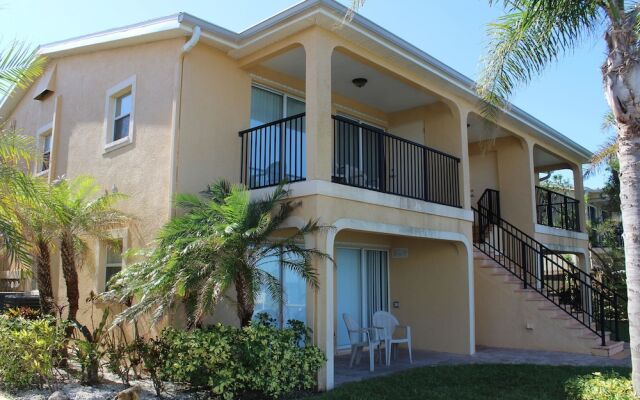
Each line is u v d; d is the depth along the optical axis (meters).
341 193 7.89
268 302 9.66
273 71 9.95
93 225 8.30
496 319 11.85
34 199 7.13
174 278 6.57
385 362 9.66
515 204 14.14
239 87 9.29
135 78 9.38
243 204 6.89
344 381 7.93
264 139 9.38
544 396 6.91
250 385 6.56
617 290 17.03
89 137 10.41
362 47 8.70
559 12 7.59
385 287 11.82
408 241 11.75
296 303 9.90
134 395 6.06
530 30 7.95
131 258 8.72
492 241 13.98
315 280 7.04
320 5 7.53
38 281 8.31
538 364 9.25
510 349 11.31
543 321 11.20
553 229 14.66
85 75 10.86
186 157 8.33
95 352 7.16
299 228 7.65
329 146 7.89
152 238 8.39
